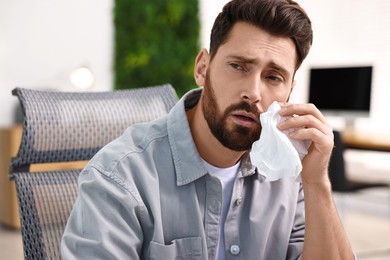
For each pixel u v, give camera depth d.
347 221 3.77
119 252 0.79
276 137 0.80
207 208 0.91
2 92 3.62
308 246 0.92
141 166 0.87
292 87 0.89
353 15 4.12
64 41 3.85
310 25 0.85
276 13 0.80
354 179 3.02
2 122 3.63
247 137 0.83
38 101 1.10
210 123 0.85
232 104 0.82
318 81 3.79
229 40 0.82
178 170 0.89
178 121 0.92
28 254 1.01
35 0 3.71
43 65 3.78
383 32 3.90
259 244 0.95
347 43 4.18
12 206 3.34
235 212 0.94
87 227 0.80
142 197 0.85
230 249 0.93
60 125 1.10
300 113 0.85
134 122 1.19
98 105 1.17
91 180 0.83
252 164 0.84
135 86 4.09
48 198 1.05
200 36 4.16
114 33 4.06
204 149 0.92
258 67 0.81
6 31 3.61
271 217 0.97
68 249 0.80
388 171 3.85
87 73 3.76
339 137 2.72
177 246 0.87
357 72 3.54
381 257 2.86
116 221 0.80
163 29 4.07
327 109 3.74
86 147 1.13
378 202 3.99
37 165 1.09
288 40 0.82
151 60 4.07
